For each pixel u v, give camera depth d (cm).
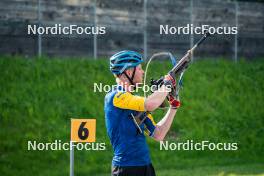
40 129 3095
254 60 5059
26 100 3350
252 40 5084
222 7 4891
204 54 4762
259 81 4459
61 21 4022
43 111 3281
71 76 3759
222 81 4275
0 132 2972
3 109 3197
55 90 3559
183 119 3572
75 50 4088
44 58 3878
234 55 4959
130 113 1050
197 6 4734
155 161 3008
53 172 2694
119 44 4300
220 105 3903
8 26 3834
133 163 1047
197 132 3453
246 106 3984
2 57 3769
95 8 4166
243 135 3544
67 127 3192
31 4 3909
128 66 1058
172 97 1088
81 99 3534
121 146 1051
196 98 3897
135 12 4381
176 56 4584
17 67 3678
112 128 1059
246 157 3275
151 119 1120
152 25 4475
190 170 2845
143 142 1062
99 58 4181
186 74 4206
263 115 3900
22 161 2766
